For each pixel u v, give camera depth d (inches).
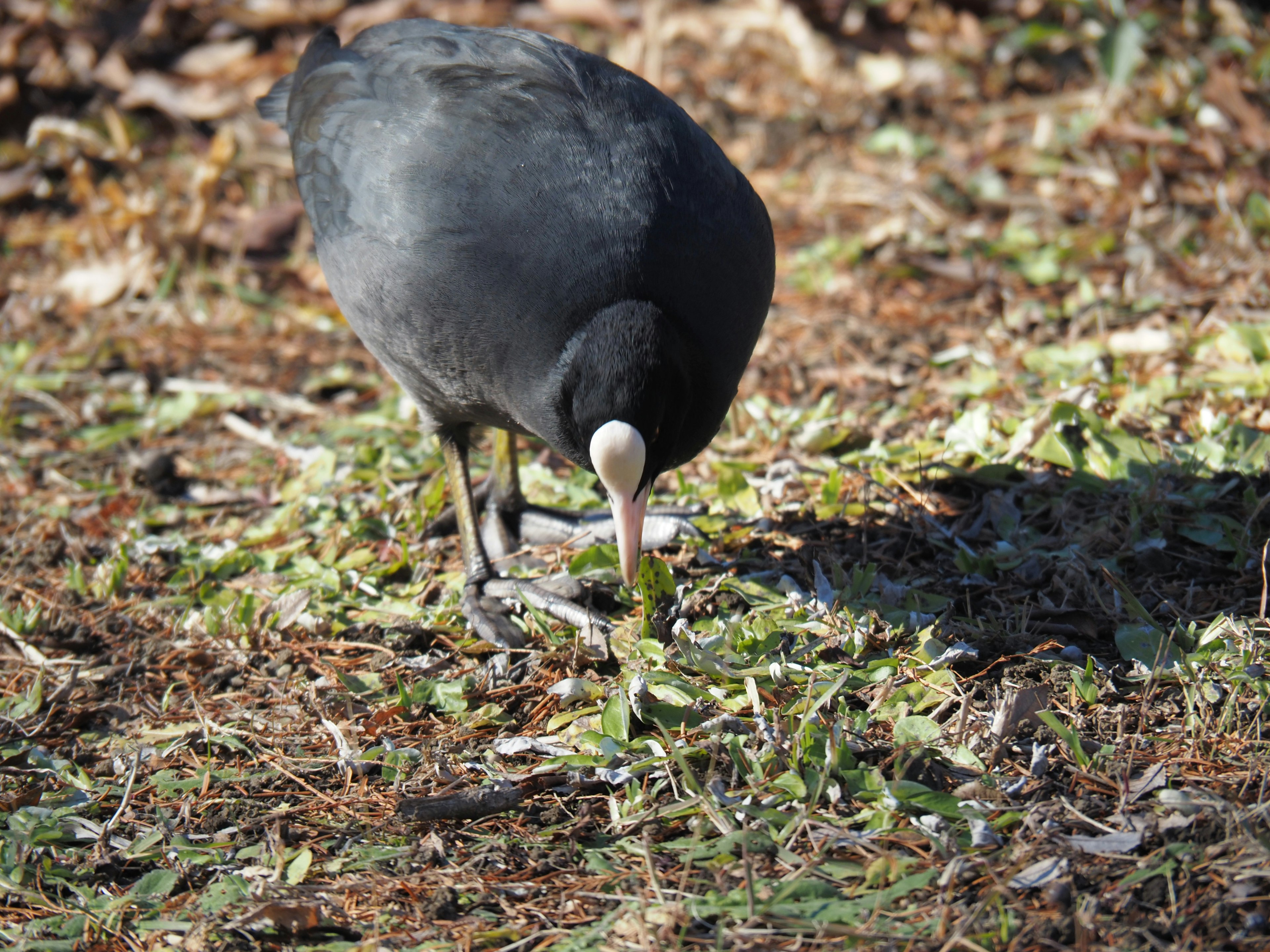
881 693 251.0
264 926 206.4
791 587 293.6
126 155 547.5
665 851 217.2
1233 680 243.9
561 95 272.5
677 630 262.1
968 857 205.3
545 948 197.3
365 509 357.7
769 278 275.4
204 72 628.1
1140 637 262.1
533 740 252.1
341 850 228.2
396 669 286.7
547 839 226.1
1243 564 287.1
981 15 635.5
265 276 514.3
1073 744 224.5
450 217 263.9
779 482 338.0
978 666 262.7
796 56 621.9
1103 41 534.0
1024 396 374.9
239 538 351.6
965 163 537.6
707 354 260.2
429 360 281.6
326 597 318.7
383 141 280.2
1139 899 194.1
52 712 277.3
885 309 451.5
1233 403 354.0
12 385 429.7
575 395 255.3
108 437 408.8
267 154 580.7
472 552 315.9
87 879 226.1
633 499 253.9
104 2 660.7
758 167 562.9
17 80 611.8
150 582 333.1
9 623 307.7
